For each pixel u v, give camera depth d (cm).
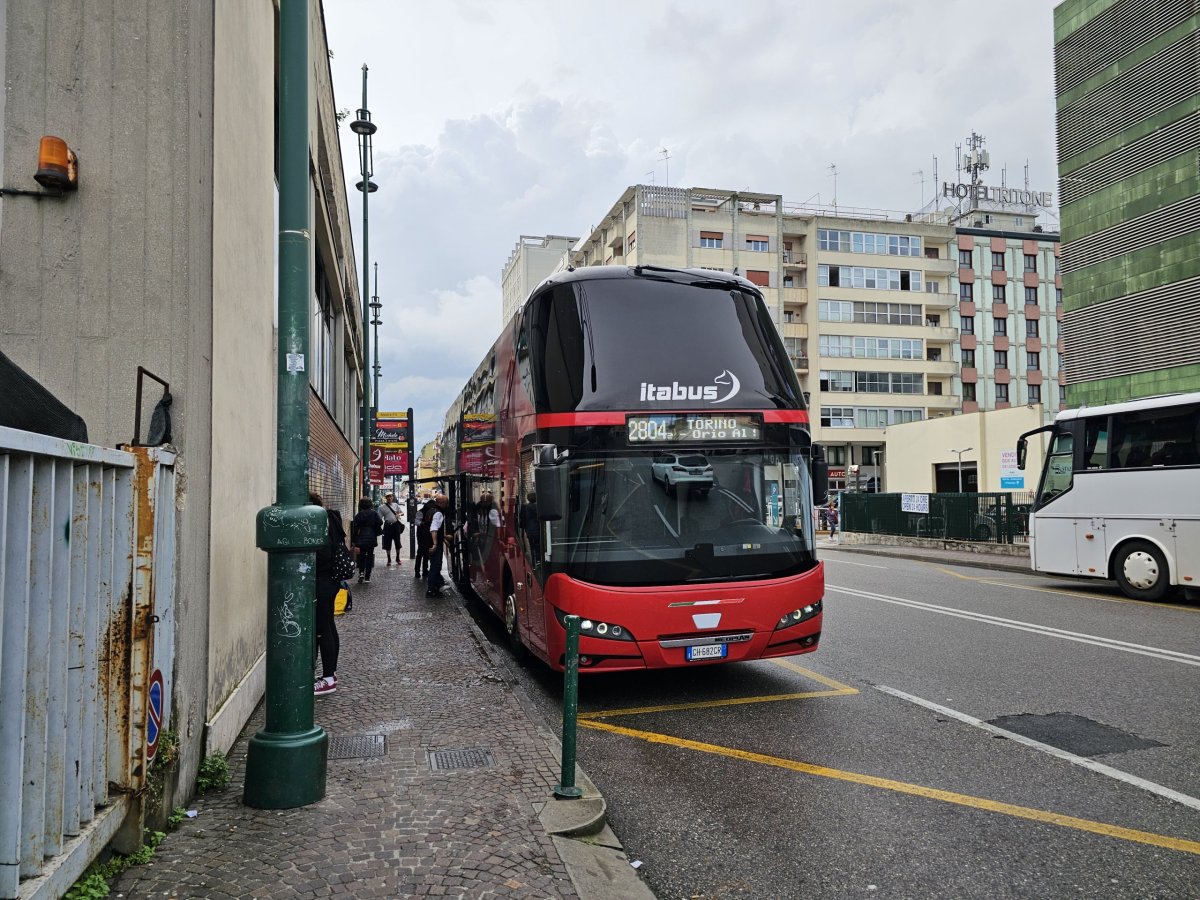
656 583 680
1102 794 473
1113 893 357
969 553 2448
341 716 604
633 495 691
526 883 337
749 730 619
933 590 1501
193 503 431
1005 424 3734
